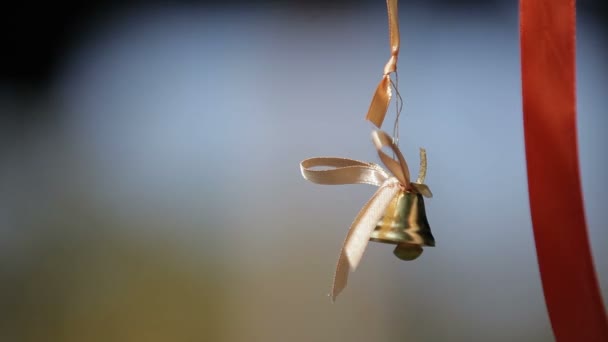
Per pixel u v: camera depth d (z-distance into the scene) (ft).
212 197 11.68
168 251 11.39
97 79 12.91
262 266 10.97
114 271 11.33
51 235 11.73
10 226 11.78
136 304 11.00
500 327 10.17
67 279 11.34
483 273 10.48
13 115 12.66
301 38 12.39
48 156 12.46
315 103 11.91
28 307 11.10
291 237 11.07
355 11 12.37
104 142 12.50
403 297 10.36
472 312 10.23
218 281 10.98
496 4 11.98
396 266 10.52
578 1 11.57
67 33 12.99
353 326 10.32
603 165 10.80
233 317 10.67
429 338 10.17
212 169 11.88
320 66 12.17
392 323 10.15
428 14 12.05
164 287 11.08
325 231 10.98
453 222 10.74
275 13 12.68
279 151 11.74
